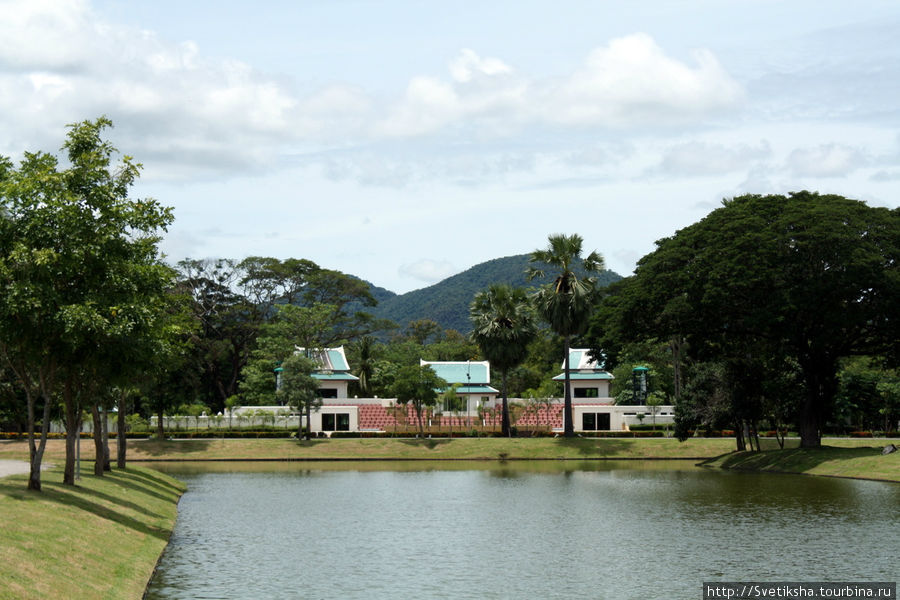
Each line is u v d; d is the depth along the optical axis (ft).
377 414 355.56
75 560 81.05
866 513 138.51
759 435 309.63
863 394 329.11
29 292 98.02
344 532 123.03
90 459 245.45
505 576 92.79
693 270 225.15
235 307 426.51
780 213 231.50
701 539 115.44
